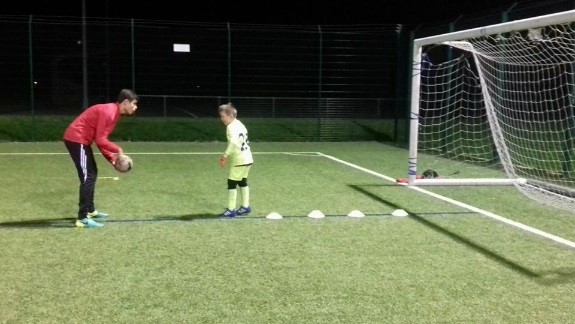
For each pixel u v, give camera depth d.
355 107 18.14
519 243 5.78
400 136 17.06
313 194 8.34
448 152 13.59
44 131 16.19
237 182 6.82
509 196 8.40
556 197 7.42
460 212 7.23
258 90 19.53
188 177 9.77
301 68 19.55
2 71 18.30
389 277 4.71
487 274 4.82
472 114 13.15
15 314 3.86
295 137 17.31
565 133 9.93
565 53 9.02
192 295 4.25
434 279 4.68
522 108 10.58
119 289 4.35
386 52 19.11
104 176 9.73
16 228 6.14
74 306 4.01
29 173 9.91
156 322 3.77
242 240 5.75
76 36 19.09
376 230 6.24
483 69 10.01
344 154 13.77
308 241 5.75
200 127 17.34
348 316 3.91
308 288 4.43
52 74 18.66
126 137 16.42
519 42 9.09
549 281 4.66
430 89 14.73
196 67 19.73
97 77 19.19
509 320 3.88
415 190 8.80
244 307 4.04
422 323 3.82
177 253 5.28
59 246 5.46
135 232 6.02
